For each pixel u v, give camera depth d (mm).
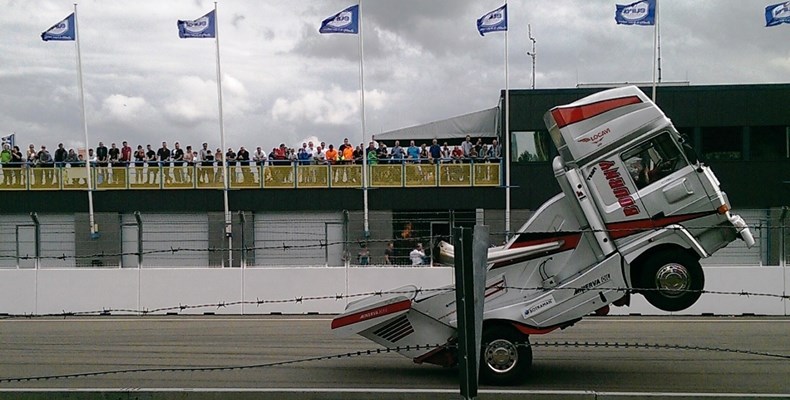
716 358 10180
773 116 27359
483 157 28141
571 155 8539
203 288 16562
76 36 27016
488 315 8414
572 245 8688
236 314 16438
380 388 8539
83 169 28562
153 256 17125
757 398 6715
